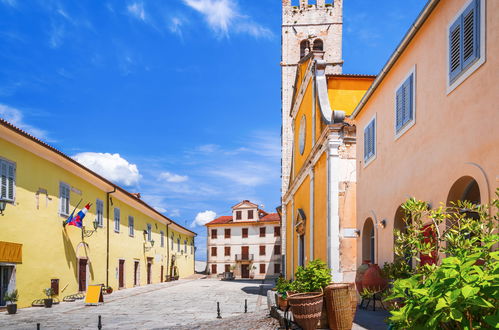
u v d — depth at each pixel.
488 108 6.55
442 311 3.05
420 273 4.17
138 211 38.88
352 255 15.75
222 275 63.56
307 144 22.41
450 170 7.83
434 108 8.62
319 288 9.05
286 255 32.41
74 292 25.03
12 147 19.44
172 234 52.03
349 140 16.30
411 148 9.91
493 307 3.07
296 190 26.59
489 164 6.49
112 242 31.94
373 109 13.24
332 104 19.50
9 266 19.08
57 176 23.47
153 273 43.41
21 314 17.81
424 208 5.26
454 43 7.76
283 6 47.69
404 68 10.47
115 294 28.81
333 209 15.96
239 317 14.98
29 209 20.64
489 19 6.53
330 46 46.81
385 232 11.83
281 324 10.81
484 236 4.36
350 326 8.80
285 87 46.06
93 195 28.59
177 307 20.50
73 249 25.19
